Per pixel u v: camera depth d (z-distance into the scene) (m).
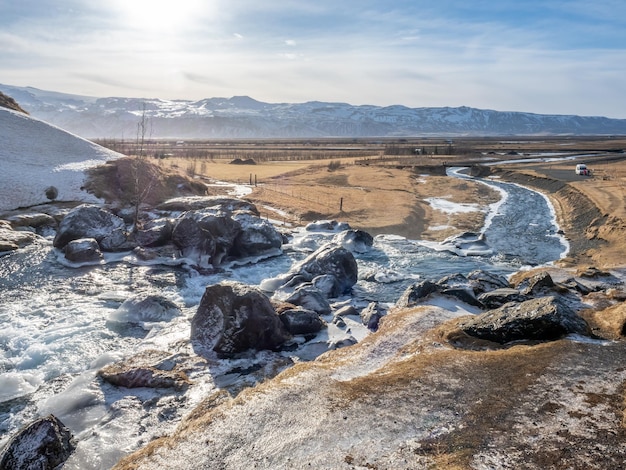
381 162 123.00
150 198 53.72
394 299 30.16
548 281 27.22
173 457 12.27
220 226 37.66
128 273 33.38
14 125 63.44
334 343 22.41
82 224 38.41
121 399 17.12
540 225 56.47
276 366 20.06
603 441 11.65
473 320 21.20
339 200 65.69
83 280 31.45
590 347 17.80
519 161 123.31
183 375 18.80
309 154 154.00
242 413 14.11
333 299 29.75
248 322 21.45
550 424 12.58
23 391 18.00
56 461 13.51
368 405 14.17
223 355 21.06
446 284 28.50
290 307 25.08
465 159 130.75
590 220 54.25
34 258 35.31
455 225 55.38
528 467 10.80
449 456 11.42
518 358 17.03
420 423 13.06
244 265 37.31
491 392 14.60
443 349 18.98
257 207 59.94
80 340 22.44
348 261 32.62
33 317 25.14
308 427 13.16
